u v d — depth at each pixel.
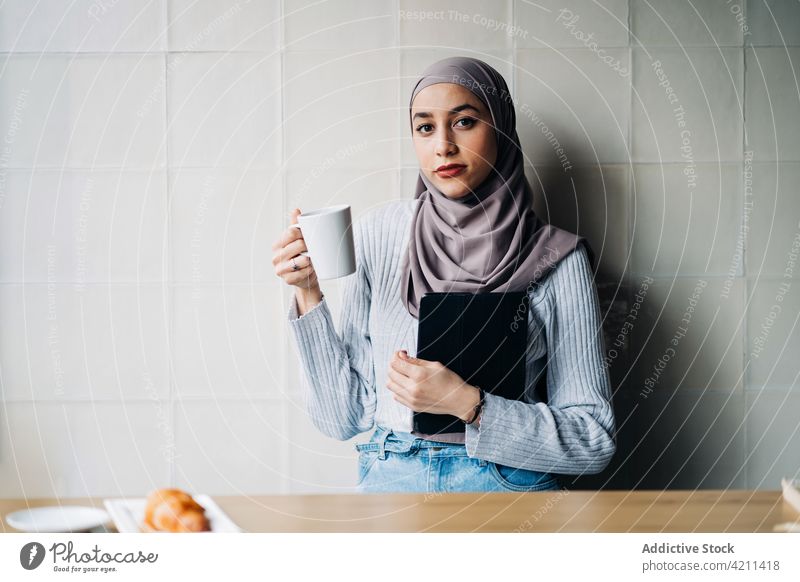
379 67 1.51
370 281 1.46
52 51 1.53
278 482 1.55
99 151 1.53
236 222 1.53
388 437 1.35
